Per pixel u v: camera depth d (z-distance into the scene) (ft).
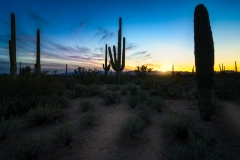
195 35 16.49
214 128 13.80
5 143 11.55
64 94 27.68
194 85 40.50
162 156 9.80
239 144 10.89
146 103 23.63
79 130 14.06
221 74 94.58
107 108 22.11
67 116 17.65
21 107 18.33
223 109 20.63
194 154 8.21
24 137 12.54
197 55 16.16
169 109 20.77
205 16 15.64
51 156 9.86
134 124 12.82
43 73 49.37
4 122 12.96
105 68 76.59
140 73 69.56
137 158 9.71
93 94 32.42
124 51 55.83
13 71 34.83
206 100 15.79
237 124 14.82
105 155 10.07
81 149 10.78
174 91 28.09
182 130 11.62
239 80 50.26
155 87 35.17
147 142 11.73
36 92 22.59
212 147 10.22
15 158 9.29
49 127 14.71
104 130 14.20
